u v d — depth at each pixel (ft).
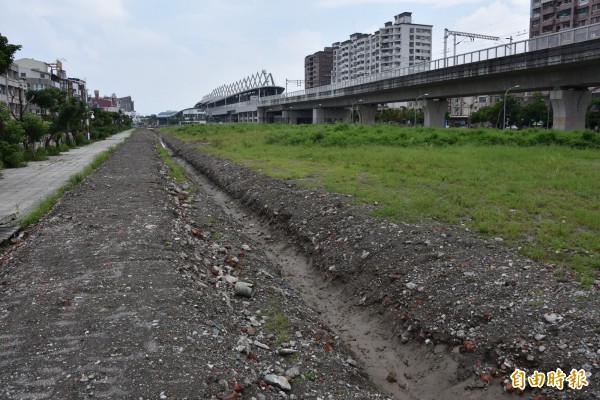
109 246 30.25
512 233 31.45
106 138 252.62
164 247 30.17
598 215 34.37
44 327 19.43
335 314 29.78
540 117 218.38
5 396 14.88
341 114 282.15
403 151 80.74
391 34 438.40
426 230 33.50
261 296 27.61
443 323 23.52
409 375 22.75
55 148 130.31
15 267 27.71
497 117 227.40
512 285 24.23
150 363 16.66
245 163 80.38
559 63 112.78
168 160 109.29
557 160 63.52
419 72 165.07
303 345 22.39
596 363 18.22
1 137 91.86
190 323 20.20
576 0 260.62
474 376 20.44
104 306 21.24
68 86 336.29
